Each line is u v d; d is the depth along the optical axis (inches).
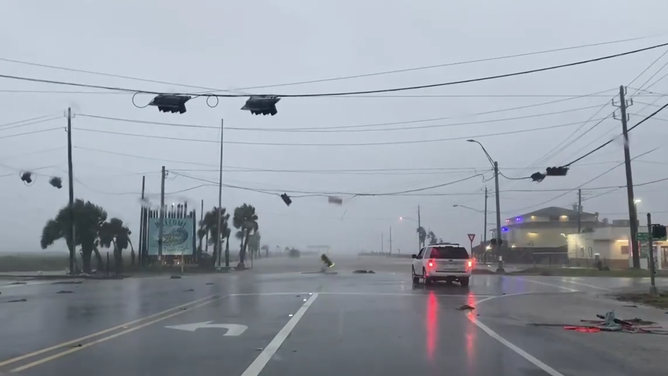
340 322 588.1
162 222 1865.2
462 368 378.0
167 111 792.3
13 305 762.8
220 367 379.2
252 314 652.1
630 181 1654.8
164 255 1870.1
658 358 412.5
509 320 612.4
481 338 494.3
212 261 1942.7
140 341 477.7
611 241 2341.3
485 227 2687.0
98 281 1295.5
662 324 593.3
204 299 832.9
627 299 864.3
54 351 435.2
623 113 1569.9
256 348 445.4
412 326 562.6
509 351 436.1
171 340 482.0
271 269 1959.9
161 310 697.0
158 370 370.9
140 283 1210.0
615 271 1683.1
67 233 1656.0
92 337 498.6
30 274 1588.3
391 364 389.7
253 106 799.7
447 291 984.3
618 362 398.3
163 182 1900.8
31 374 360.5
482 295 916.6
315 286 1079.6
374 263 2571.4
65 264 2225.6
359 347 450.3
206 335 506.9
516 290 1023.0
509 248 3002.0
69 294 935.0
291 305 745.6
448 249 1112.8
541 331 536.7
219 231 1979.6
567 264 2522.1
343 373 363.6
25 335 511.2
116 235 1729.8
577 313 681.6
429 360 402.6
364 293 927.0
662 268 2171.5
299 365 385.7
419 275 1160.8
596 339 493.4
